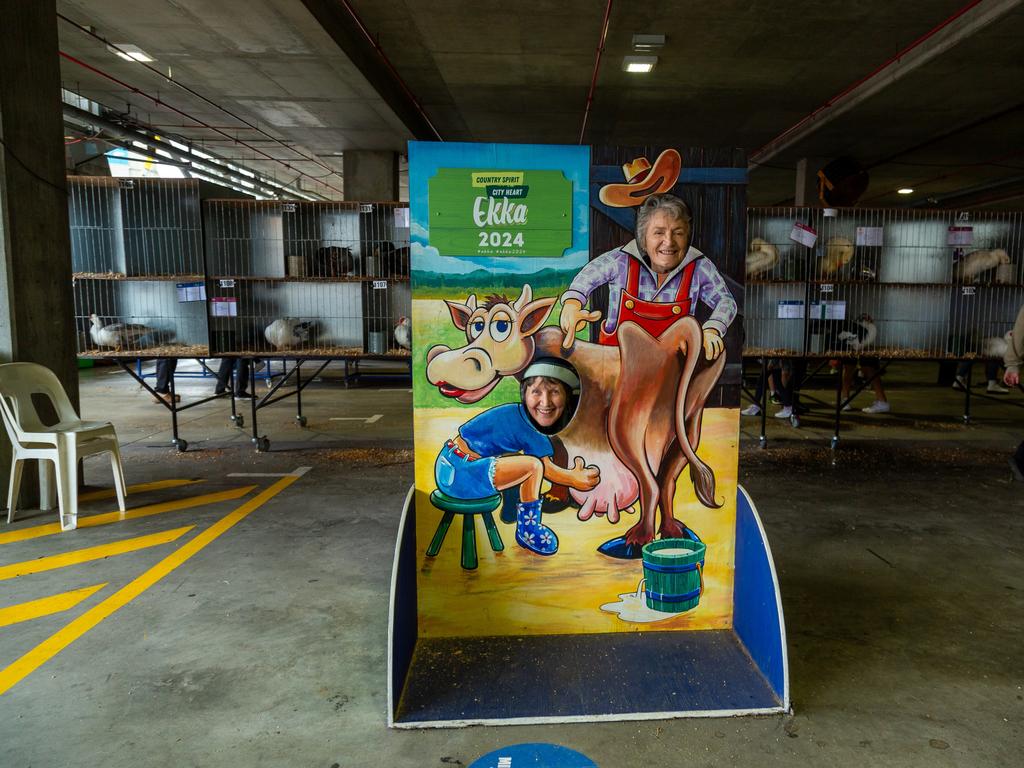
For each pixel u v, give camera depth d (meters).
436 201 2.14
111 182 5.91
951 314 6.07
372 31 7.30
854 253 5.95
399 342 6.10
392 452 5.75
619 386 2.25
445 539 2.30
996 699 2.11
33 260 4.07
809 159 12.36
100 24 6.75
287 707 2.05
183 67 8.09
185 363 12.98
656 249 2.20
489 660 2.22
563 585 2.34
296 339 6.09
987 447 5.95
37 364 4.05
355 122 10.35
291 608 2.76
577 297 2.20
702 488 2.32
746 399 8.74
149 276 5.67
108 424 4.05
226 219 6.21
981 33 6.66
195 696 2.12
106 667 2.29
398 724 1.93
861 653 2.40
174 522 3.88
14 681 2.20
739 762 1.79
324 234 6.50
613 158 2.16
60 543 3.53
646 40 7.23
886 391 9.65
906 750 1.85
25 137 3.98
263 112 9.97
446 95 9.58
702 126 11.04
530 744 1.86
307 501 4.31
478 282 2.18
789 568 3.22
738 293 2.23
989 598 2.89
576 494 2.29
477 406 2.23
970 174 14.17
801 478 4.89
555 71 8.49
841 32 7.17
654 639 2.35
